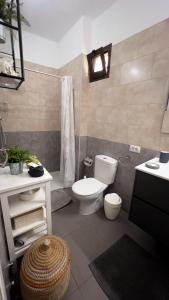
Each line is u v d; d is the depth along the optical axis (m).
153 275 1.17
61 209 1.92
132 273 1.18
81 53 2.02
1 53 1.34
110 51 1.77
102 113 2.03
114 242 1.46
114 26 1.69
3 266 0.85
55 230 1.58
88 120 2.30
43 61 2.49
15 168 1.11
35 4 1.73
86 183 1.85
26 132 2.59
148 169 1.18
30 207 1.11
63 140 2.42
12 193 0.97
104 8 1.76
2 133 1.98
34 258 0.94
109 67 1.82
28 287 0.85
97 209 1.92
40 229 1.28
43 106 2.65
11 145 2.49
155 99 1.41
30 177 1.10
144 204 1.20
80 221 1.72
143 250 1.38
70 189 2.44
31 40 2.31
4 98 2.27
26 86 2.40
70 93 2.25
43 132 2.77
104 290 1.06
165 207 1.06
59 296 0.92
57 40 2.51
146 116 1.51
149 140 1.52
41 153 2.84
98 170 2.01
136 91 1.57
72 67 2.26
